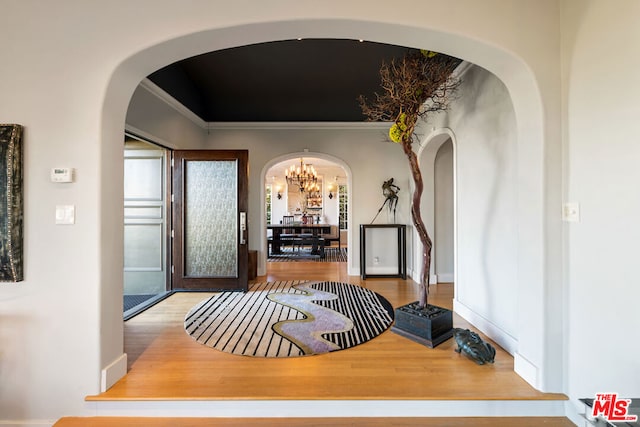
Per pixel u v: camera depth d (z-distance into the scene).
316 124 5.29
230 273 4.23
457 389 1.90
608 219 1.59
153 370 2.12
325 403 1.83
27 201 1.86
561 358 1.87
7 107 1.86
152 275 4.25
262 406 1.83
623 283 1.51
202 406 1.83
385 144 5.34
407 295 4.02
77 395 1.84
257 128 5.32
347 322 3.01
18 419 1.86
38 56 1.87
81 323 1.85
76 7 1.87
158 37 1.86
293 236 7.70
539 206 1.90
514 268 2.31
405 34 1.93
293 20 1.82
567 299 1.85
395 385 1.94
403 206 5.34
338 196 10.75
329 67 4.19
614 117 1.55
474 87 2.88
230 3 1.84
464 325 2.91
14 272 1.82
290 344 2.52
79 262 1.86
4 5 1.87
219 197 4.24
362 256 5.02
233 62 4.10
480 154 2.79
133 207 4.25
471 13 1.84
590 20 1.68
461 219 3.19
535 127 1.93
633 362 1.47
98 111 1.86
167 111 3.94
